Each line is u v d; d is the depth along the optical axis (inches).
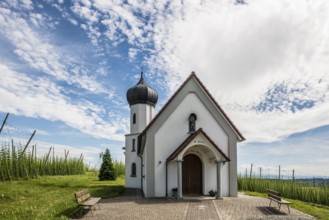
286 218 512.1
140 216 524.7
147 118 1158.3
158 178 807.7
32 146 1359.5
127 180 1140.5
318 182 1119.6
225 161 786.8
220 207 632.4
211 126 870.4
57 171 1660.9
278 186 1143.6
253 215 543.5
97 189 925.2
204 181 833.5
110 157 1428.4
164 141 827.4
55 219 485.7
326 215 559.5
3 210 573.9
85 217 514.0
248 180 1259.8
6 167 1101.1
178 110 853.2
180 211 578.2
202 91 878.4
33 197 747.4
